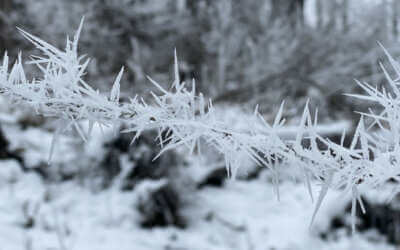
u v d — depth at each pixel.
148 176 3.76
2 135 4.02
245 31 6.63
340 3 7.14
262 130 0.38
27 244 2.88
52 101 0.38
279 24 6.81
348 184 0.35
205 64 6.20
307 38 6.43
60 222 3.30
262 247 3.39
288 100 5.04
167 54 6.11
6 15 5.13
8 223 3.16
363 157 0.35
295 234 3.54
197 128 0.39
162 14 6.38
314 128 0.36
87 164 3.88
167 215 3.50
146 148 3.76
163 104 0.39
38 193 3.64
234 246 3.39
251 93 5.22
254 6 7.22
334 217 3.65
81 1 5.79
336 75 5.52
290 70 5.41
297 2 7.37
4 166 3.86
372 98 0.37
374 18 6.71
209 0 6.82
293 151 0.37
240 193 4.12
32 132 4.32
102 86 4.84
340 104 4.86
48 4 5.64
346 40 6.41
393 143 0.35
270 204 3.95
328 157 0.36
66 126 0.39
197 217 3.65
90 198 3.69
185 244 3.30
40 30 5.30
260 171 4.39
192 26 6.52
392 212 3.57
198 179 4.07
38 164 3.94
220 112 4.29
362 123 0.36
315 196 3.87
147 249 3.16
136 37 6.07
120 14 5.94
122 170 3.77
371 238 3.58
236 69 6.13
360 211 3.66
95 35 5.52
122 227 3.37
